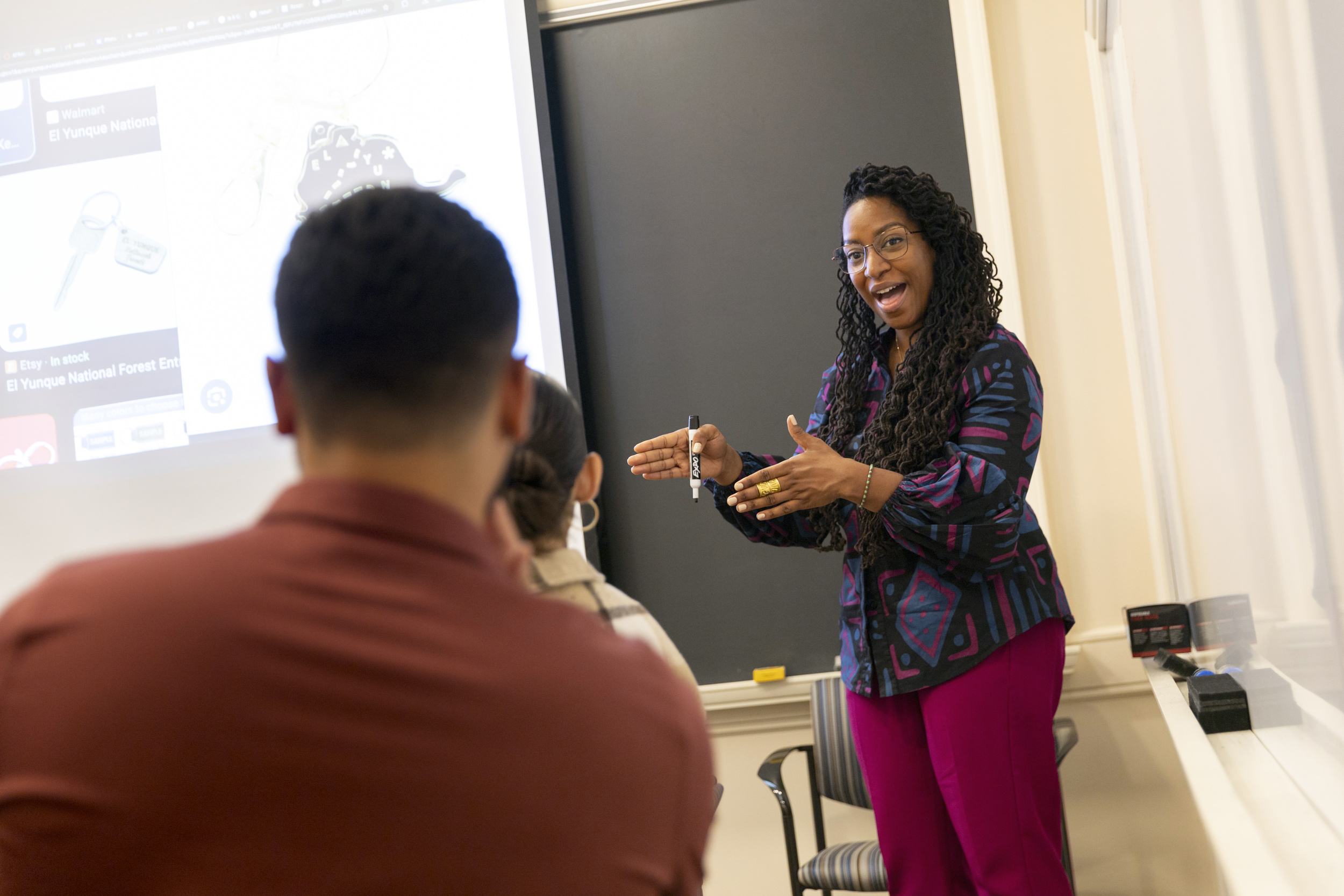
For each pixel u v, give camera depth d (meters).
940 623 1.62
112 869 0.42
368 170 2.74
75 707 0.43
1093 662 2.50
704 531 2.65
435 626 0.45
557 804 0.45
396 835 0.43
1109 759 2.50
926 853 1.67
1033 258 2.57
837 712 2.43
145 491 2.75
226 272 2.78
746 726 2.62
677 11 2.72
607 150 2.72
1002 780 1.58
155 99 2.84
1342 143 0.58
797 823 2.59
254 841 0.42
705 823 0.53
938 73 2.61
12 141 2.88
